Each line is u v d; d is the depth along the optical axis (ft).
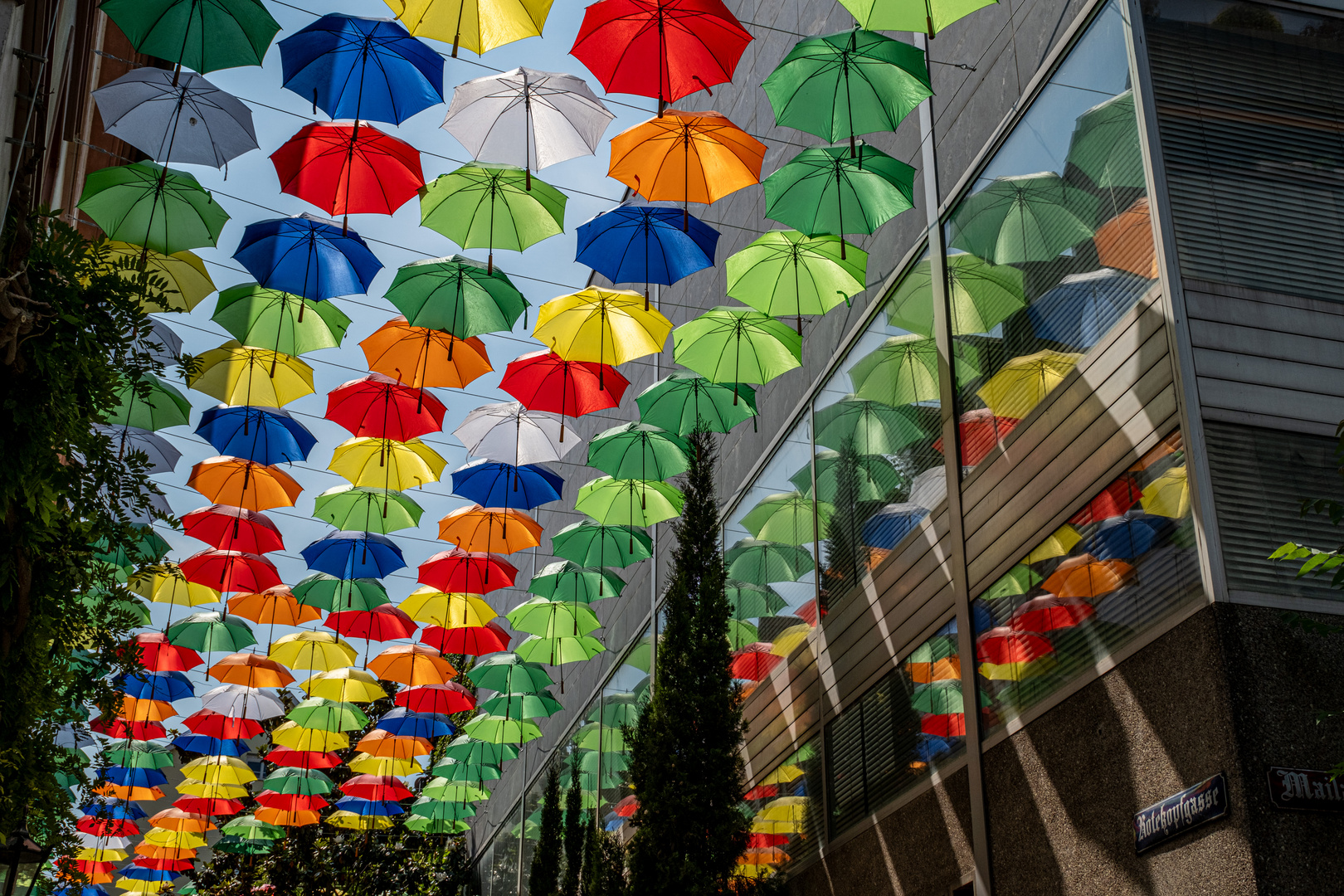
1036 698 26.32
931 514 32.83
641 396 40.11
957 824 28.96
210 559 48.57
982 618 29.22
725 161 28.02
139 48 25.94
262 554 49.03
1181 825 20.90
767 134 49.06
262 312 35.35
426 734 70.44
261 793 81.30
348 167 29.43
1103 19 27.12
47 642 22.15
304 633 57.93
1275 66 26.32
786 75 27.32
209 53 26.32
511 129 29.96
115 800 70.08
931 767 30.73
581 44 26.23
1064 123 28.19
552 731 83.87
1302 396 23.29
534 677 61.72
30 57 18.97
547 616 55.16
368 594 53.47
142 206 30.48
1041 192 28.84
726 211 54.03
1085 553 25.27
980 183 32.01
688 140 27.68
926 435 33.73
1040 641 26.50
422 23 24.34
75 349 20.93
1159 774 21.83
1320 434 23.03
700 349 34.96
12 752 21.04
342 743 67.82
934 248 34.17
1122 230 25.48
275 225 32.40
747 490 48.80
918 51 26.71
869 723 34.86
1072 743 24.67
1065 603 25.76
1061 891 24.35
